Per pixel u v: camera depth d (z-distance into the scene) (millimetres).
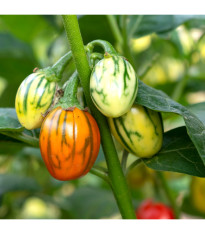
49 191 784
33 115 382
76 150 365
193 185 641
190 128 359
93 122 376
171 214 666
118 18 606
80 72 380
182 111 376
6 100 791
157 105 376
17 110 385
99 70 357
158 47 770
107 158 401
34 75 386
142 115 391
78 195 807
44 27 837
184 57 705
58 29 747
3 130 404
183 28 722
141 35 600
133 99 361
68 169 369
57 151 365
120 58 362
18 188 729
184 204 688
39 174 767
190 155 402
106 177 408
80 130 366
